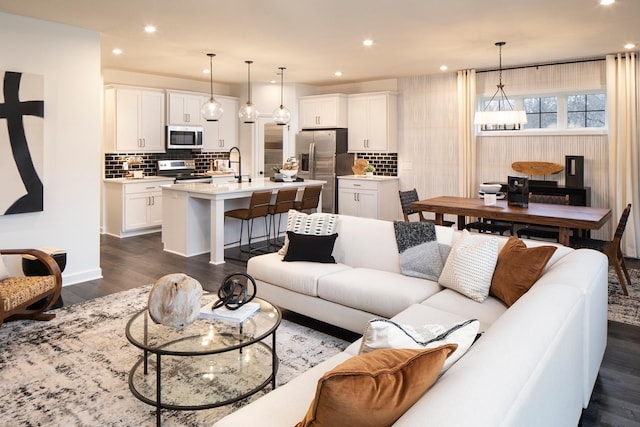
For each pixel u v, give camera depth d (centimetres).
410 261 352
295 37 509
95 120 484
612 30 482
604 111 646
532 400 125
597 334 250
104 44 543
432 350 136
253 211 580
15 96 418
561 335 161
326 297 342
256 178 811
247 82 855
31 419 238
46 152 448
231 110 880
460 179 741
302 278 355
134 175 742
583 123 664
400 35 500
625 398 264
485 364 127
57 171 457
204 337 246
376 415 123
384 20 444
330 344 335
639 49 575
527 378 126
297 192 715
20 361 302
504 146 709
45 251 413
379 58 626
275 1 389
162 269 530
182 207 594
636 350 328
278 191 607
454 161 756
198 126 812
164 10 412
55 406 250
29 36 431
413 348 151
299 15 429
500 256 304
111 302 417
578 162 627
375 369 129
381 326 155
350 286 328
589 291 220
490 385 116
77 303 414
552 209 500
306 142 863
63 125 459
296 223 409
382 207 792
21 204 426
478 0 387
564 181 661
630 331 360
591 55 611
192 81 830
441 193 775
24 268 401
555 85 657
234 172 868
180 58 626
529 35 502
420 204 556
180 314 240
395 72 745
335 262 391
